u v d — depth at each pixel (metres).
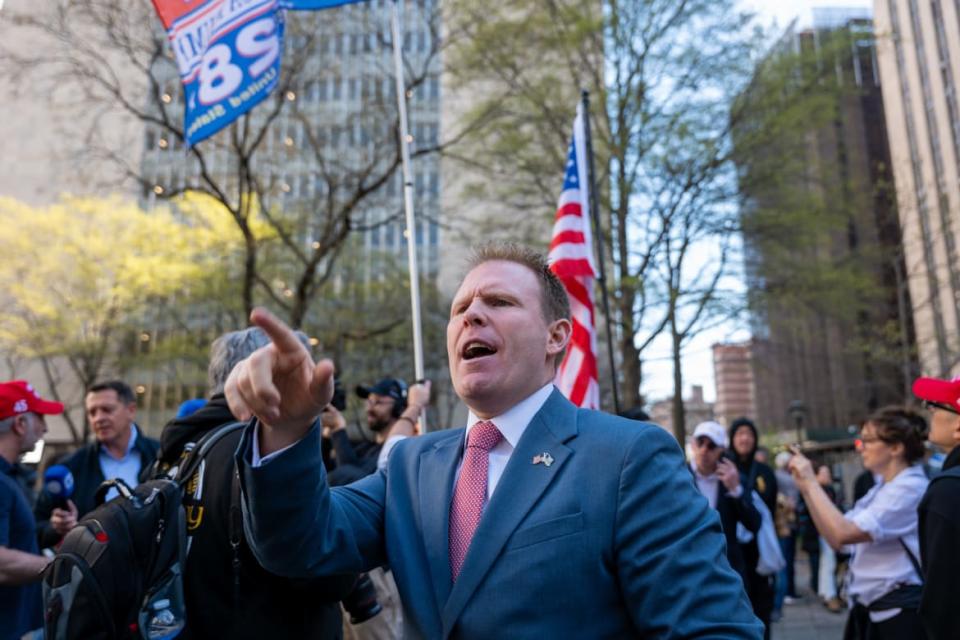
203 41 4.81
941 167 31.23
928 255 19.91
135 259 23.66
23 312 25.97
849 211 15.16
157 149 17.94
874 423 3.57
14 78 13.26
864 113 37.28
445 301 24.97
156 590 1.85
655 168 13.80
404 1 16.59
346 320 22.67
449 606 1.47
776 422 44.16
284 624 2.00
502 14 14.52
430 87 20.34
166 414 34.56
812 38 15.29
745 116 14.05
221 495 2.02
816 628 8.09
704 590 1.36
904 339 19.00
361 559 1.67
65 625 1.74
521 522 1.49
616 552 1.45
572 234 4.91
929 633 2.51
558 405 1.68
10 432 3.39
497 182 16.23
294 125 16.34
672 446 1.57
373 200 16.56
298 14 13.64
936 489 2.55
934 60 31.98
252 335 2.51
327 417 4.25
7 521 3.04
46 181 32.12
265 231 17.36
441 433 1.89
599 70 14.56
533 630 1.40
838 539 3.30
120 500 1.91
